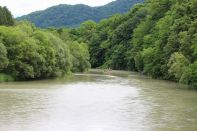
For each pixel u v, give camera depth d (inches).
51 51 4200.3
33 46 3941.9
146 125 1700.3
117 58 6899.6
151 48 4547.2
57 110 2027.6
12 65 3809.1
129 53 6520.7
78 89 3014.3
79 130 1609.3
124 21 7657.5
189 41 3371.1
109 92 2827.3
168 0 5073.8
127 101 2363.4
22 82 3636.8
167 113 1975.9
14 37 3917.3
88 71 6136.8
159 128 1647.4
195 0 3705.7
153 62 4365.2
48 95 2593.5
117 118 1844.2
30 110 2009.1
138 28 5969.5
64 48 4699.8
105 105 2203.5
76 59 5738.2
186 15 3806.6
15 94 2613.2
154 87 3225.9
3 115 1871.3
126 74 5260.8
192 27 3393.2
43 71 4092.0
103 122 1755.7
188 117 1877.5
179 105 2220.7
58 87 3157.0
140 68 5457.7
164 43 4244.6
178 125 1704.0
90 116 1888.5
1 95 2549.2
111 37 7578.7
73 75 4886.8
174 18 4067.4
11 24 5526.6
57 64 4411.9
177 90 2987.2
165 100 2413.9
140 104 2247.8
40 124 1699.1
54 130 1601.9
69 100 2378.2
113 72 5861.2
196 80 3029.0
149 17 5502.0
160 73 4288.9
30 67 3885.3
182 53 3410.4
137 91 2903.5
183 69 3250.5
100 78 4330.7
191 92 2854.3
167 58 3939.5
